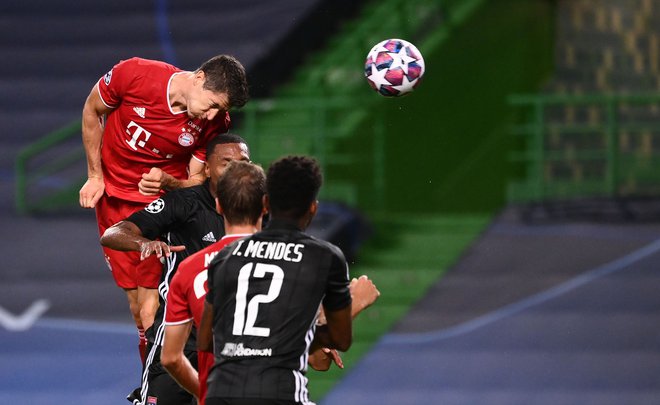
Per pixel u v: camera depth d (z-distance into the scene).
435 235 41.28
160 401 18.25
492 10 48.94
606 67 51.81
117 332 37.94
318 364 17.22
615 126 42.91
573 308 37.50
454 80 45.66
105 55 51.69
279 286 14.45
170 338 15.55
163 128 18.05
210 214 17.50
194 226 17.39
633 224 41.00
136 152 18.39
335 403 34.72
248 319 14.37
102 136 18.89
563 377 35.09
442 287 38.84
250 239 14.83
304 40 51.19
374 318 37.75
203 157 18.28
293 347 14.35
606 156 43.41
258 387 14.16
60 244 42.50
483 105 47.75
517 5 50.00
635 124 48.62
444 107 44.97
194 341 17.77
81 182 45.78
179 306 15.45
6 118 49.34
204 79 17.03
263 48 49.34
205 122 18.09
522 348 36.25
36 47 52.81
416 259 39.97
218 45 50.22
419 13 47.66
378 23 49.06
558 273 38.84
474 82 47.28
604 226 41.03
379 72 18.47
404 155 43.56
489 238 41.09
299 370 14.42
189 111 17.31
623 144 48.19
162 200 17.33
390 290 38.78
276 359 14.27
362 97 43.66
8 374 36.28
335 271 14.64
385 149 42.69
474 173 46.50
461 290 38.62
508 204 42.91
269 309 14.38
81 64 51.56
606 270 38.72
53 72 51.38
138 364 36.75
